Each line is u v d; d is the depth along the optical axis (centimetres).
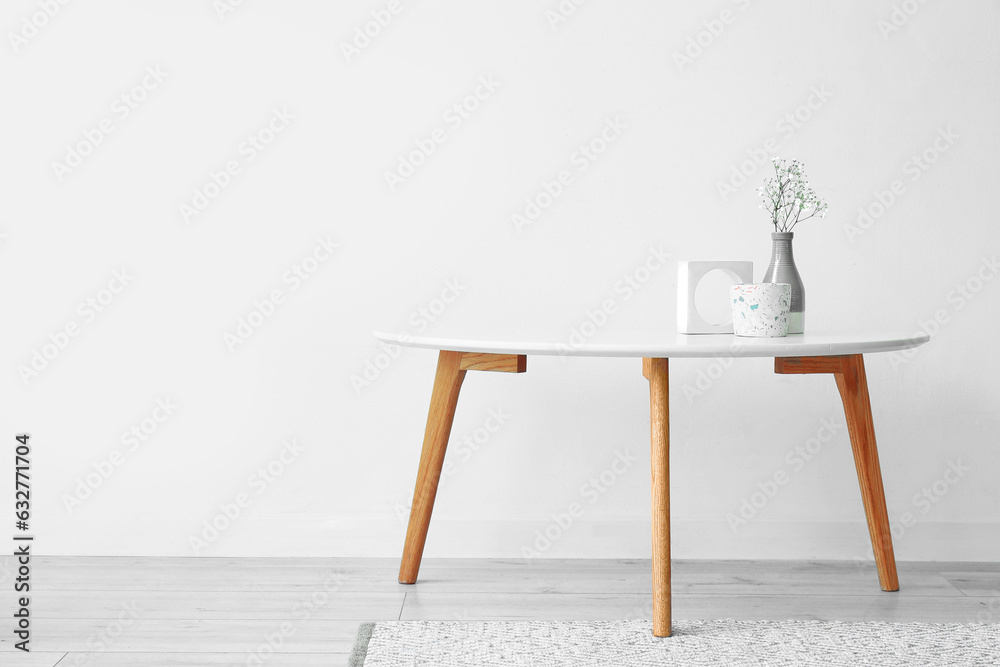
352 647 148
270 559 203
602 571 194
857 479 204
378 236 204
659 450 148
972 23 201
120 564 198
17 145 200
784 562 203
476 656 141
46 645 149
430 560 204
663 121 203
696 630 154
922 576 191
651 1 202
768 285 161
